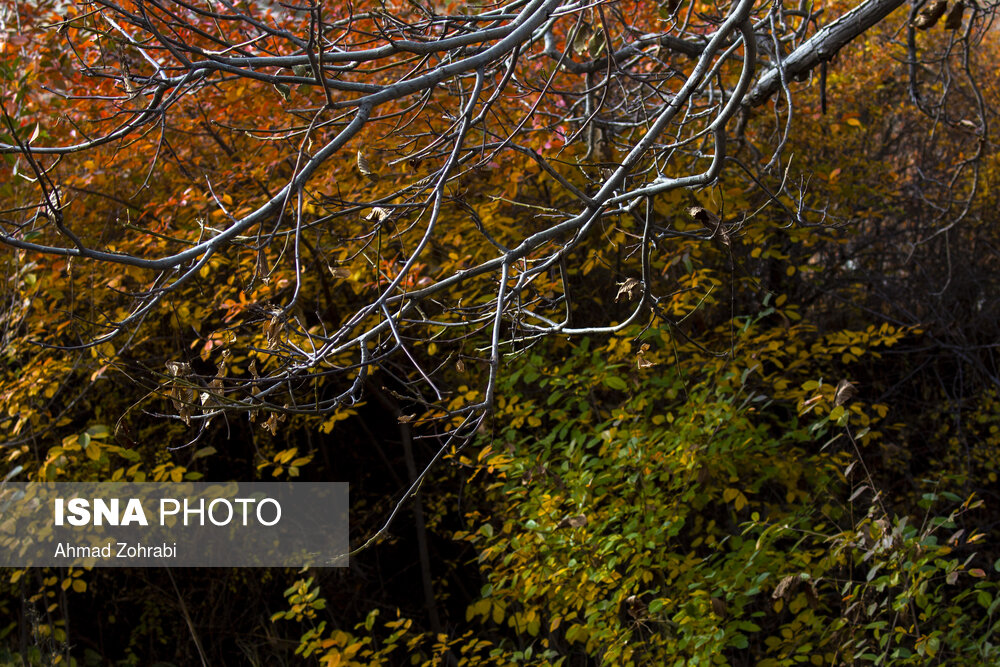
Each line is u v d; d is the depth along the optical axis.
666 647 4.45
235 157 5.63
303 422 6.22
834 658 4.31
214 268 5.03
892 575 3.96
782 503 6.34
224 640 6.59
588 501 4.55
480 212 4.84
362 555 7.11
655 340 5.19
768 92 4.16
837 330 7.68
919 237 7.81
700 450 4.69
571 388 5.45
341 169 4.86
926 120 8.09
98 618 6.52
